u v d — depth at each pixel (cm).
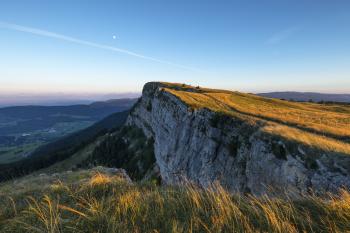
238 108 4584
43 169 11838
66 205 689
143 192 828
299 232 481
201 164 3200
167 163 5059
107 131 14862
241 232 472
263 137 2080
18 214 686
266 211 518
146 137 8700
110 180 970
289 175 1602
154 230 469
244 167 2253
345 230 470
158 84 10631
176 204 607
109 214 548
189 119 4291
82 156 11725
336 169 1336
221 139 2916
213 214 530
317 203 600
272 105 6375
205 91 9025
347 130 2330
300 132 2008
